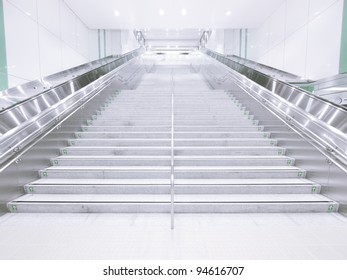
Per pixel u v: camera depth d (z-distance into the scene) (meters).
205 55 11.91
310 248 2.07
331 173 2.92
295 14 8.02
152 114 5.60
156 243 2.14
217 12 9.67
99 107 6.00
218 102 6.34
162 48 21.95
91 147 4.10
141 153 4.07
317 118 3.47
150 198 2.95
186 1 8.71
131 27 11.52
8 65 5.59
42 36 7.22
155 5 8.99
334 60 6.06
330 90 5.91
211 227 2.42
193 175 3.42
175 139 4.31
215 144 4.30
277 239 2.21
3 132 3.19
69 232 2.33
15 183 2.97
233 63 8.90
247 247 2.08
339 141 2.89
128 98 6.68
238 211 2.79
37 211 2.80
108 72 7.20
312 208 2.79
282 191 3.12
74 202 2.82
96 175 3.43
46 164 3.67
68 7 9.23
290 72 8.34
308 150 3.42
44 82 6.20
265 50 10.63
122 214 2.73
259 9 9.48
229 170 3.42
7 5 5.58
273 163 3.74
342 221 2.57
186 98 6.70
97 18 10.38
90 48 11.80
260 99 5.20
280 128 4.28
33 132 3.35
